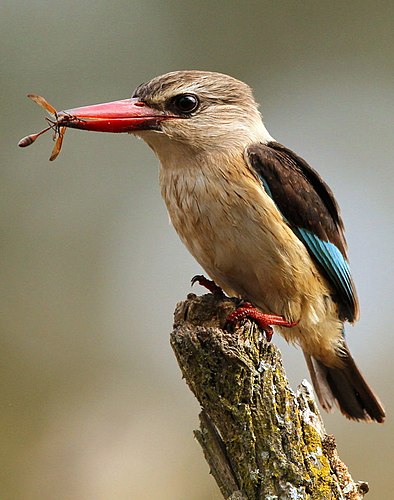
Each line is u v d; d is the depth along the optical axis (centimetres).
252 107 869
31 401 1198
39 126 1341
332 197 889
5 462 1138
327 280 877
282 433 637
